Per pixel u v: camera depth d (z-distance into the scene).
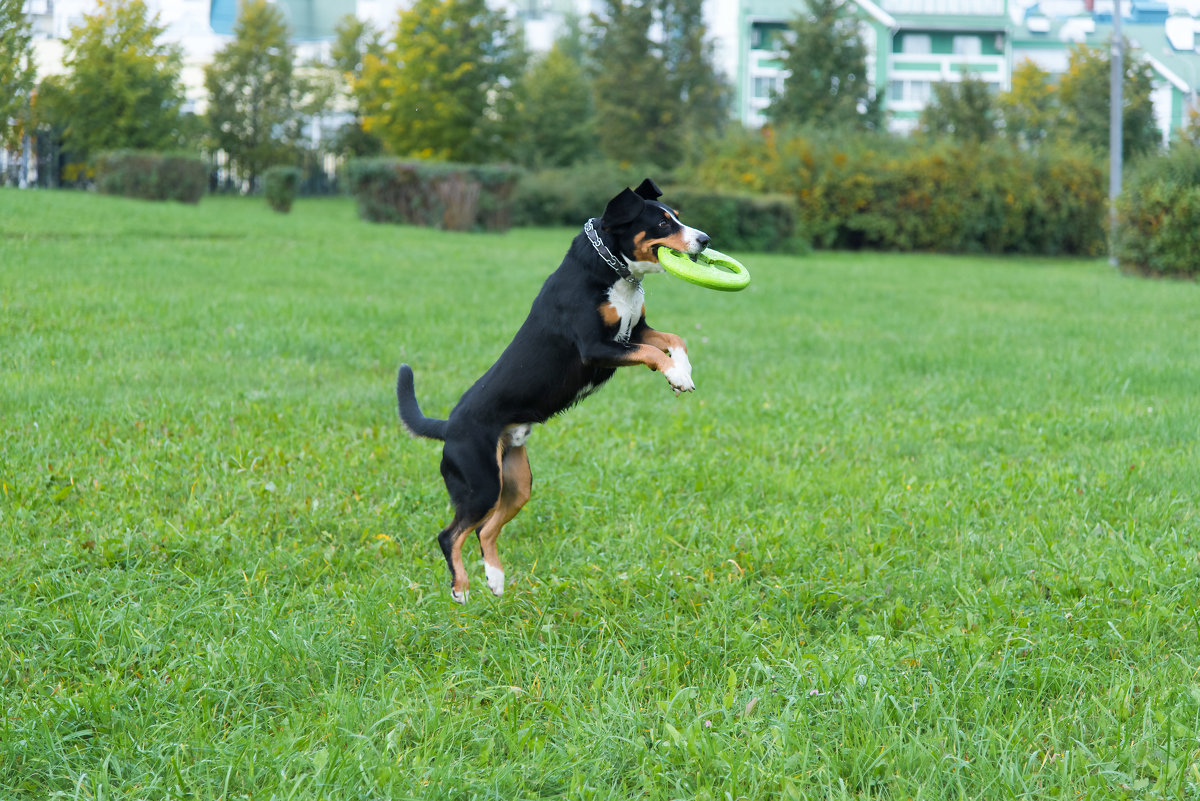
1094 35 58.78
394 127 39.69
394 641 3.80
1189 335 11.74
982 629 3.82
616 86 48.38
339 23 55.00
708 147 33.00
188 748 3.04
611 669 3.53
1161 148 21.41
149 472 5.50
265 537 4.76
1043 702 3.37
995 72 59.78
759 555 4.62
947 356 9.92
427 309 11.35
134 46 34.59
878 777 2.91
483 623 4.02
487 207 25.28
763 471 5.96
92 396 6.93
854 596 4.20
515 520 5.23
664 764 2.94
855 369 9.31
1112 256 23.89
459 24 38.84
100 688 3.29
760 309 13.34
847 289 16.28
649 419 7.33
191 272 12.85
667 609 4.07
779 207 26.58
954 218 29.34
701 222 25.83
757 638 3.79
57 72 34.47
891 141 32.19
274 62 49.12
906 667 3.50
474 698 3.39
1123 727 3.12
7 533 4.61
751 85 60.59
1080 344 10.91
